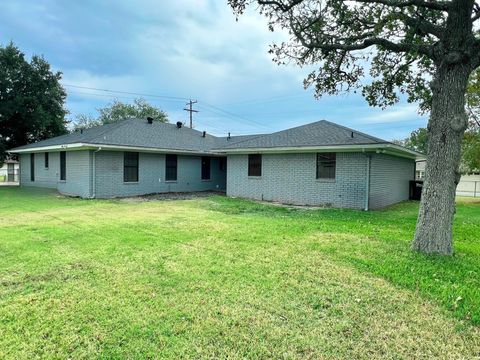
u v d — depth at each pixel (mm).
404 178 17125
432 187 5719
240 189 15891
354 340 2953
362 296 3861
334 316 3383
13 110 23000
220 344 2883
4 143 24047
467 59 5512
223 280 4309
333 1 6891
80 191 15469
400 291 4012
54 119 25672
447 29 5621
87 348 2797
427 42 7254
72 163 16125
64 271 4598
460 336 3041
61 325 3146
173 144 18141
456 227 8656
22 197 15102
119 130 17016
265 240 6516
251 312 3439
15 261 5043
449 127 5582
